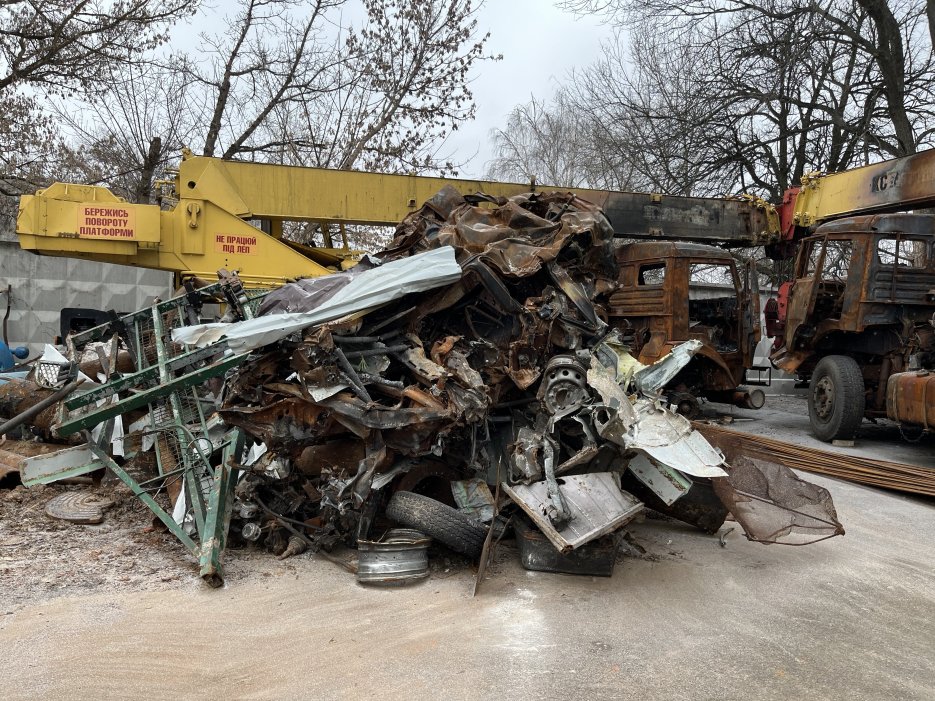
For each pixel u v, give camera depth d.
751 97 17.67
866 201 10.29
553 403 4.75
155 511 4.65
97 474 6.12
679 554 4.97
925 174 9.34
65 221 8.14
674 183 18.83
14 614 3.65
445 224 6.11
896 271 9.03
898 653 3.49
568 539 4.03
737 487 4.96
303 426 4.59
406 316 5.24
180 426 5.01
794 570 4.70
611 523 4.13
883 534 5.60
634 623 3.77
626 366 5.18
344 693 2.98
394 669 3.19
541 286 5.64
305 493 5.00
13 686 2.95
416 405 4.55
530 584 4.30
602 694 3.01
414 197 9.73
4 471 5.95
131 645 3.35
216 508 4.61
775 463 5.18
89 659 3.20
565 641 3.52
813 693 3.08
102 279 13.49
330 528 4.82
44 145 16.75
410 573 4.23
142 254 8.53
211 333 4.57
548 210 6.36
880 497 6.84
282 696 2.95
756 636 3.65
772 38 17.27
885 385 9.25
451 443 4.93
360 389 4.48
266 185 9.16
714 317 11.38
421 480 5.02
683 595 4.20
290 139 17.98
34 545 4.71
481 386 4.67
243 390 4.73
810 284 9.90
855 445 9.40
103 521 5.27
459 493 4.89
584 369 4.80
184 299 6.11
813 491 4.98
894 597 4.25
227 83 17.86
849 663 3.37
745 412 12.75
